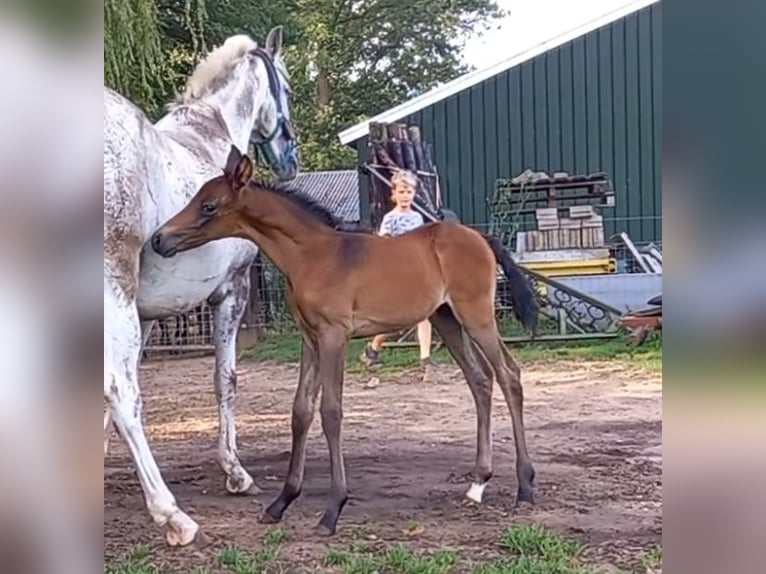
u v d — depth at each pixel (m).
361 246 3.71
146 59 7.28
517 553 3.20
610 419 5.71
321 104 22.72
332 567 3.13
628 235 12.19
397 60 24.39
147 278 3.76
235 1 14.16
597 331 9.64
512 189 12.14
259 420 6.17
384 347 9.05
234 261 4.12
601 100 12.20
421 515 3.70
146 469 3.29
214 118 4.48
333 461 3.55
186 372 8.72
